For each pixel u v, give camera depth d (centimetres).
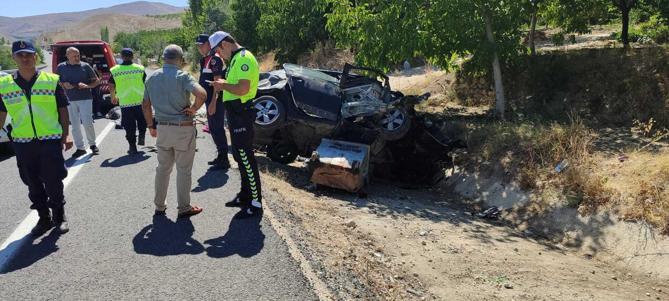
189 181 510
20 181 653
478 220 756
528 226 732
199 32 4034
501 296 505
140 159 759
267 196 621
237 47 517
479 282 534
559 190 746
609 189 693
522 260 596
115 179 650
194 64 3716
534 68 1303
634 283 561
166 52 489
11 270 401
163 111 484
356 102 884
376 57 1177
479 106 1380
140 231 482
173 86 478
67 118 467
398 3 1124
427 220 722
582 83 1183
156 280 391
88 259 422
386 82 974
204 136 956
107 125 1089
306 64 2506
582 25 1357
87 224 496
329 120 871
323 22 2631
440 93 1528
